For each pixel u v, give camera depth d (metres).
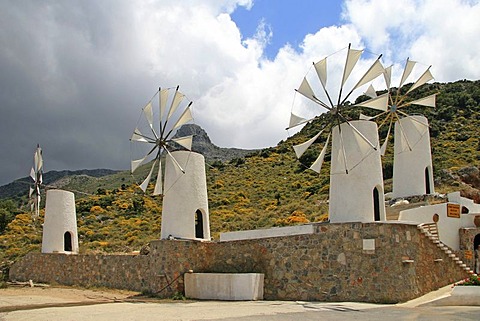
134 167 28.27
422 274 21.27
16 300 23.08
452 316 15.72
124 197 66.75
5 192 108.31
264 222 42.75
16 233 51.62
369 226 20.77
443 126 71.69
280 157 77.25
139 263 27.52
